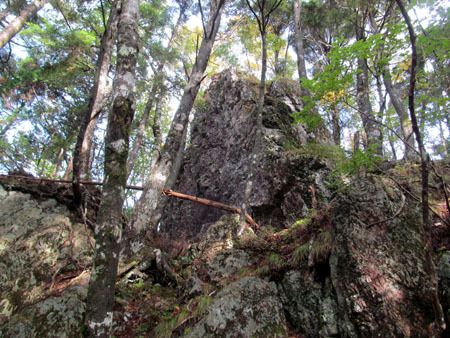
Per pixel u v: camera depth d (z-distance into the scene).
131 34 4.43
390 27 3.62
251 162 6.32
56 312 4.11
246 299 3.91
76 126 13.13
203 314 3.95
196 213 11.17
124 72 4.16
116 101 3.97
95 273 3.22
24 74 11.80
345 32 11.38
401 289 3.21
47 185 6.80
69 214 6.59
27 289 5.17
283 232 5.54
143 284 5.12
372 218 3.77
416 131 2.87
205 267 5.45
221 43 13.95
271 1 12.09
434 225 3.72
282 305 4.18
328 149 7.50
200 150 12.56
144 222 6.10
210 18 8.30
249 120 9.71
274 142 8.37
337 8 10.91
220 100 12.55
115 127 3.88
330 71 4.10
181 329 3.95
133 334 4.14
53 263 5.71
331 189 6.38
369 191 4.00
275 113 9.22
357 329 3.16
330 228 4.24
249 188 6.10
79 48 9.82
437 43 3.51
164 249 6.33
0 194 6.25
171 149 6.77
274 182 7.35
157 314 4.46
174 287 5.21
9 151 11.84
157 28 10.86
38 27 10.06
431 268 2.75
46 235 5.90
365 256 3.50
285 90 9.92
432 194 4.35
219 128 11.98
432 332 2.79
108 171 3.69
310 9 12.31
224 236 6.02
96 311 3.05
